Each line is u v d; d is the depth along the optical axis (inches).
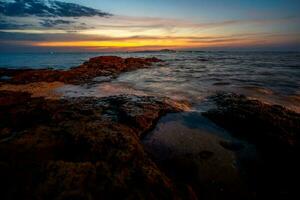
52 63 2257.6
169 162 239.3
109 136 230.1
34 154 195.3
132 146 212.7
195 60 2407.7
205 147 266.4
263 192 198.5
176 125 334.3
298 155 231.1
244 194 196.5
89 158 196.5
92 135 231.8
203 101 474.6
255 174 220.7
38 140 217.6
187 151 258.8
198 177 215.3
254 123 297.3
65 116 330.6
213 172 221.6
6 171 161.6
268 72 1062.4
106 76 940.0
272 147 252.5
